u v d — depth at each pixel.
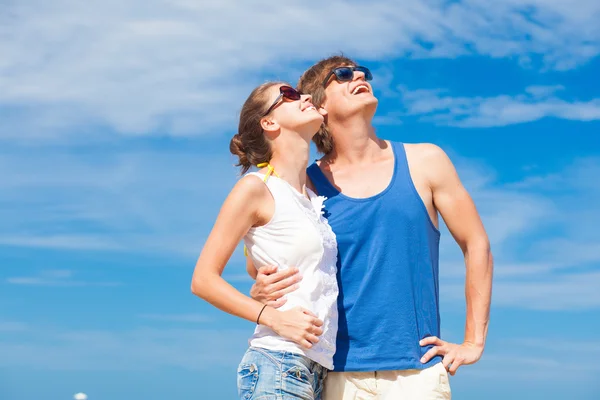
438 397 3.42
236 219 3.21
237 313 3.11
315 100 3.80
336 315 3.30
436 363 3.49
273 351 3.10
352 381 3.53
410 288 3.55
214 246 3.20
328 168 3.84
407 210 3.62
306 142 3.43
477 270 3.70
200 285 3.17
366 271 3.59
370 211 3.63
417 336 3.52
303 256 3.19
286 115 3.37
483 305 3.68
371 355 3.50
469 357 3.53
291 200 3.27
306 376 3.10
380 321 3.53
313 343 3.07
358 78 3.76
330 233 3.41
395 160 3.74
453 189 3.73
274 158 3.43
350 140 3.76
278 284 3.14
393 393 3.49
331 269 3.32
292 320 3.05
